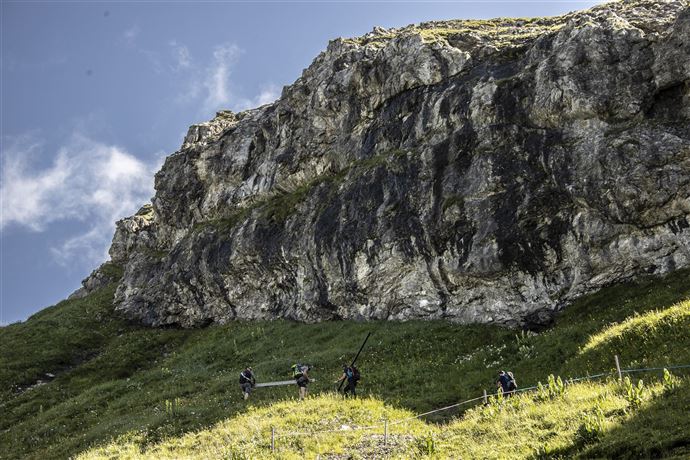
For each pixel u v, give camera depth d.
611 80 34.12
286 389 30.25
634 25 37.47
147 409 32.84
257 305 49.31
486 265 34.28
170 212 67.06
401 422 23.03
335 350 35.59
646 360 21.84
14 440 33.56
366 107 48.59
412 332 34.84
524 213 33.97
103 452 25.80
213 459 21.34
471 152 37.69
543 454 15.91
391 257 38.75
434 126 41.09
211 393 32.75
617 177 31.11
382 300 39.12
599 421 16.44
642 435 14.85
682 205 29.62
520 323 32.78
